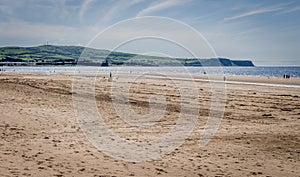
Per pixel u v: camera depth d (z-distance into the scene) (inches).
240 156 347.3
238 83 1632.6
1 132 413.4
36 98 797.9
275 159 338.6
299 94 1073.5
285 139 436.5
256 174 284.8
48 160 296.5
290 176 283.0
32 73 2522.1
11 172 253.4
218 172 286.2
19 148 336.8
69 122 512.4
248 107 764.0
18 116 526.0
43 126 468.8
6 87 1086.4
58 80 1579.7
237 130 496.4
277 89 1270.9
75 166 282.5
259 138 440.5
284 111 712.4
